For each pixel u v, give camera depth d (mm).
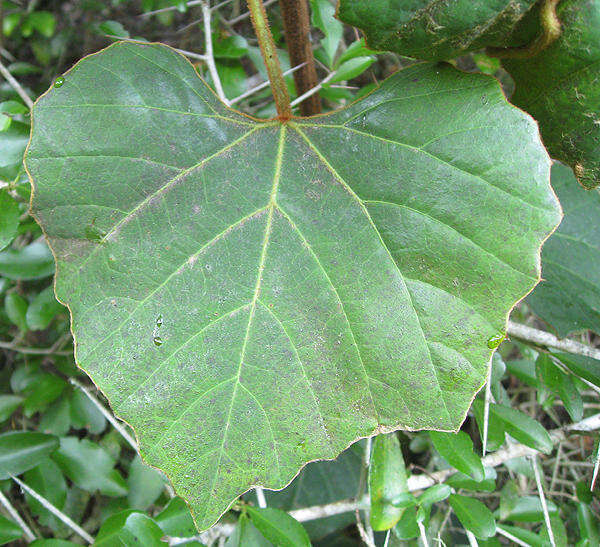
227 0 302
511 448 235
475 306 167
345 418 172
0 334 325
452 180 169
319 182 183
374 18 164
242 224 180
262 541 216
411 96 178
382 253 174
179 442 167
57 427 284
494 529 209
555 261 249
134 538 213
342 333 173
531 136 164
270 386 171
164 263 174
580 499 240
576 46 165
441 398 169
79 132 173
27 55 475
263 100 373
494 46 173
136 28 446
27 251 267
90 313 170
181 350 171
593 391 283
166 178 178
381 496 212
